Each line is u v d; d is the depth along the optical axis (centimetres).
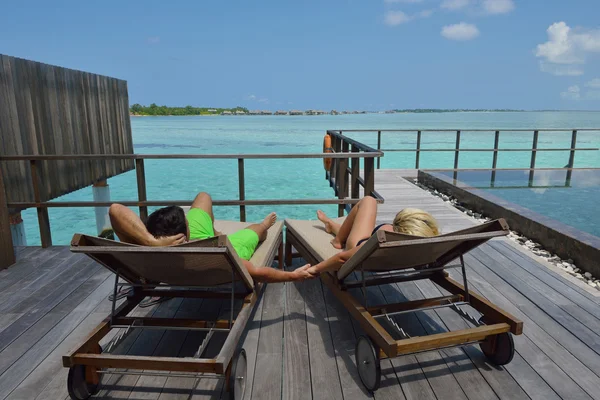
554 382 193
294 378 197
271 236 294
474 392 187
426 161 1612
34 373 200
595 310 262
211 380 196
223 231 311
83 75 748
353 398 184
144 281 227
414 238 183
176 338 231
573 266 370
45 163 615
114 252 171
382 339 175
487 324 212
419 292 291
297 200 392
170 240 189
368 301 277
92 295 286
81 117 738
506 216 505
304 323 248
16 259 356
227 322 197
